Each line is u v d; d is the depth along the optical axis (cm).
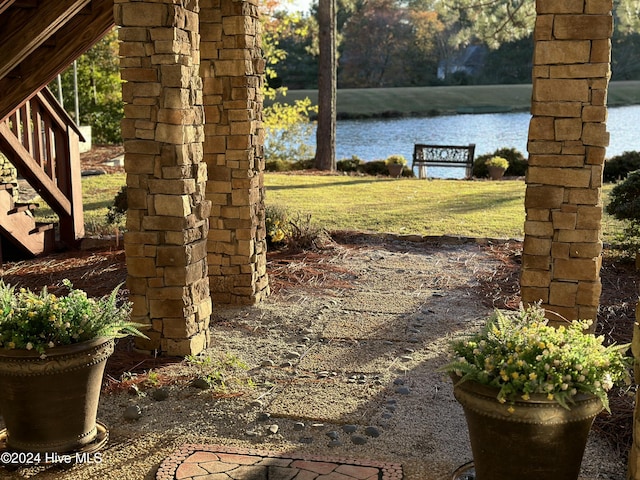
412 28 4344
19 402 344
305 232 851
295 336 546
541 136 425
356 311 607
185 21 464
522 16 1458
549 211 432
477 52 4491
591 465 343
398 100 3844
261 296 642
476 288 672
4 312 350
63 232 852
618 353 301
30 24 555
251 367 480
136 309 493
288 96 3803
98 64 2216
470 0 1528
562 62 414
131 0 449
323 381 454
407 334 544
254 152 613
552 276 438
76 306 362
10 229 767
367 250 836
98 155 1722
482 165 1535
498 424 285
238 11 573
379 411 407
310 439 375
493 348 301
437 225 942
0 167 862
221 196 611
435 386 444
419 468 342
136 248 485
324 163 1698
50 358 337
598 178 421
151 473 342
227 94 591
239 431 387
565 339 302
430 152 1628
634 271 713
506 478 293
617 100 3503
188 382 449
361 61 4406
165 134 463
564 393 275
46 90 799
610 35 406
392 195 1199
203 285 511
